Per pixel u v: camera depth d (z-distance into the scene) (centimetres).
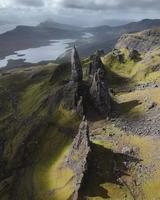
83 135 17125
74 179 15362
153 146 16888
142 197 13675
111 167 15262
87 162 14988
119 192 13900
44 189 16600
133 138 18225
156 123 19312
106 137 18975
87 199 13700
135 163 15650
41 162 19738
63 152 19775
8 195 17762
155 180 14362
